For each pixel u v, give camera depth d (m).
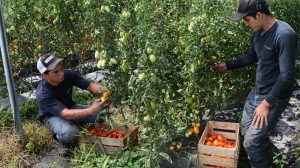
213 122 4.06
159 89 3.51
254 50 3.87
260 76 3.58
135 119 3.93
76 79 4.48
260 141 3.52
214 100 4.33
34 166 4.10
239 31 4.57
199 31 3.76
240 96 5.32
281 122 4.71
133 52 3.55
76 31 5.60
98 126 4.35
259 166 3.65
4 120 4.83
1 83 5.87
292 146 4.27
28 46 5.56
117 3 3.67
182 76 3.89
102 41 3.68
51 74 4.10
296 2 6.85
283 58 3.23
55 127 4.28
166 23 3.85
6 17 5.34
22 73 5.89
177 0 4.14
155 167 3.64
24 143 4.36
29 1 5.32
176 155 3.99
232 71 4.88
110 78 3.80
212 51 4.01
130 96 3.68
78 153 4.23
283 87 3.25
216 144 3.80
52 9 5.45
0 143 4.39
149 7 3.49
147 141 3.83
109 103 3.95
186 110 4.11
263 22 3.34
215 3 3.97
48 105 4.23
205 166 3.75
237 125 3.99
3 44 4.09
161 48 3.49
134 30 3.48
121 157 3.92
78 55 6.02
